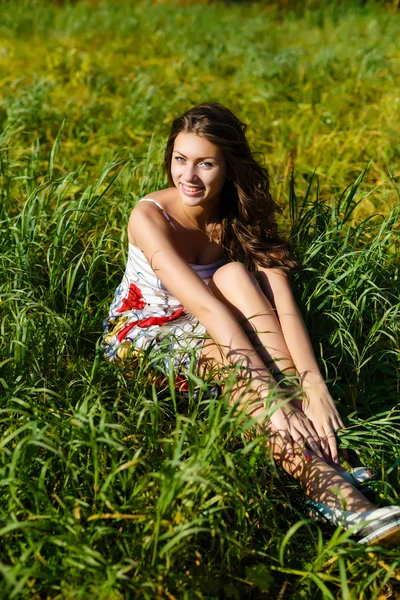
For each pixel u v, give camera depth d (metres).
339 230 3.85
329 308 3.62
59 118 6.12
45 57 8.43
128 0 12.73
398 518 2.46
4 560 2.39
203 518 2.38
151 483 2.44
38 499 2.44
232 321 3.01
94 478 2.53
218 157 3.11
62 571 2.31
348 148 5.79
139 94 6.78
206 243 3.48
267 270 3.39
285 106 6.82
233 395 2.91
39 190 4.46
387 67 7.81
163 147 5.07
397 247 4.25
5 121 5.96
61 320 3.19
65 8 11.78
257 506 2.65
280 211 3.56
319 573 2.44
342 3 12.37
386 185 5.19
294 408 2.92
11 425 2.73
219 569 2.50
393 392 3.50
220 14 11.84
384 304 3.75
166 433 3.03
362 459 3.07
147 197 3.37
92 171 5.35
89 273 3.72
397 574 2.53
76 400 3.10
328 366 3.53
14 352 3.07
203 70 8.09
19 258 3.73
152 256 3.23
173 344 3.21
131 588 2.29
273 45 9.38
